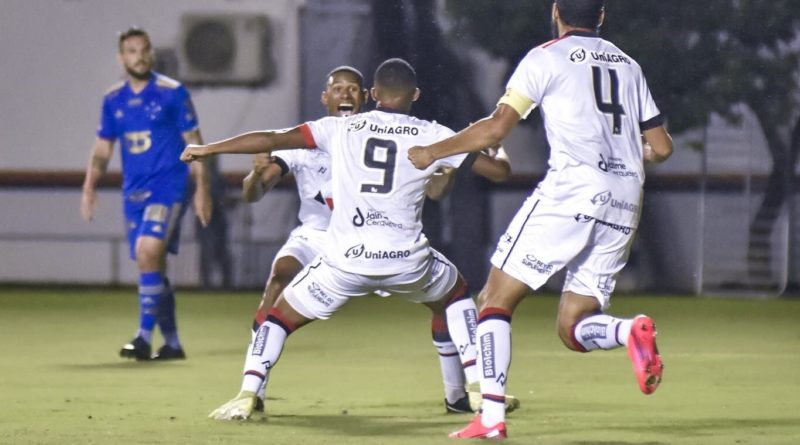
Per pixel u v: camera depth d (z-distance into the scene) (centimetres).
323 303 2228
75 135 8250
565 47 1961
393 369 3322
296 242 2525
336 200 2158
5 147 8231
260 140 2123
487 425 1994
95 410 2403
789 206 7756
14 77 8238
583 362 3516
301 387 2888
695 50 7288
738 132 7912
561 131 1939
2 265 8194
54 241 8188
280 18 8169
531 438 2030
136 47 3494
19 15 8219
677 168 7988
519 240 1966
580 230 1939
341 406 2511
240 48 8169
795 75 7369
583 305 2016
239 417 2247
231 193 8075
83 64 8244
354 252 2148
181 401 2562
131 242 3569
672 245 7988
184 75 8194
